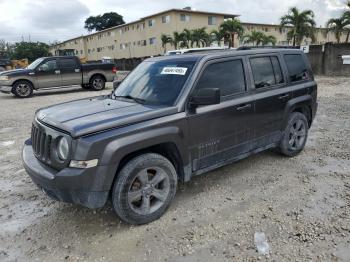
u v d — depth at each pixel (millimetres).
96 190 3062
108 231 3406
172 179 3613
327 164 4996
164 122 3432
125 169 3229
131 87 4301
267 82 4648
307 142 6152
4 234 3434
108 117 3295
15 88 14703
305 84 5309
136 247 3127
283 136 5035
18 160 5801
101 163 3033
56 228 3508
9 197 4293
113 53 60938
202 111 3746
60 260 2988
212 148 3939
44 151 3354
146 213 3461
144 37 51406
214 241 3162
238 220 3502
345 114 8609
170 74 4012
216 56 4062
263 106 4480
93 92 16281
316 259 2840
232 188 4281
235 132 4164
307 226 3326
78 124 3137
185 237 3246
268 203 3842
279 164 5051
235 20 39500
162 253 3023
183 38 40969
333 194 3996
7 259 3031
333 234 3176
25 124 8898
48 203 4078
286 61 5051
